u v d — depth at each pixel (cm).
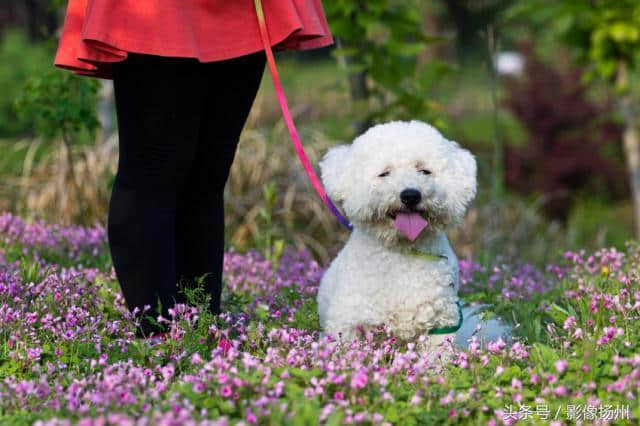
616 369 367
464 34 2989
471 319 520
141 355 399
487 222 1014
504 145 1620
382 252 461
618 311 459
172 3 401
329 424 304
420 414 336
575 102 1573
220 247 486
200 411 333
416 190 445
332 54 790
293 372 359
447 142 495
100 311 502
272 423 313
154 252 433
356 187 475
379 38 863
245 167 973
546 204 1493
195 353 396
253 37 428
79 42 413
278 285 610
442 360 429
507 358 397
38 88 743
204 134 459
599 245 1112
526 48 1662
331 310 464
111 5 394
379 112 826
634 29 1025
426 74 829
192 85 421
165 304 439
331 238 941
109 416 301
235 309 529
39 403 342
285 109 489
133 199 430
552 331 444
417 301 452
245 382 341
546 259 988
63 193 905
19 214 877
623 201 1574
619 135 1605
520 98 1605
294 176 974
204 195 475
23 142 1051
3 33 1816
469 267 669
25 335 418
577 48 1129
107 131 1065
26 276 527
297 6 444
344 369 365
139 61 414
